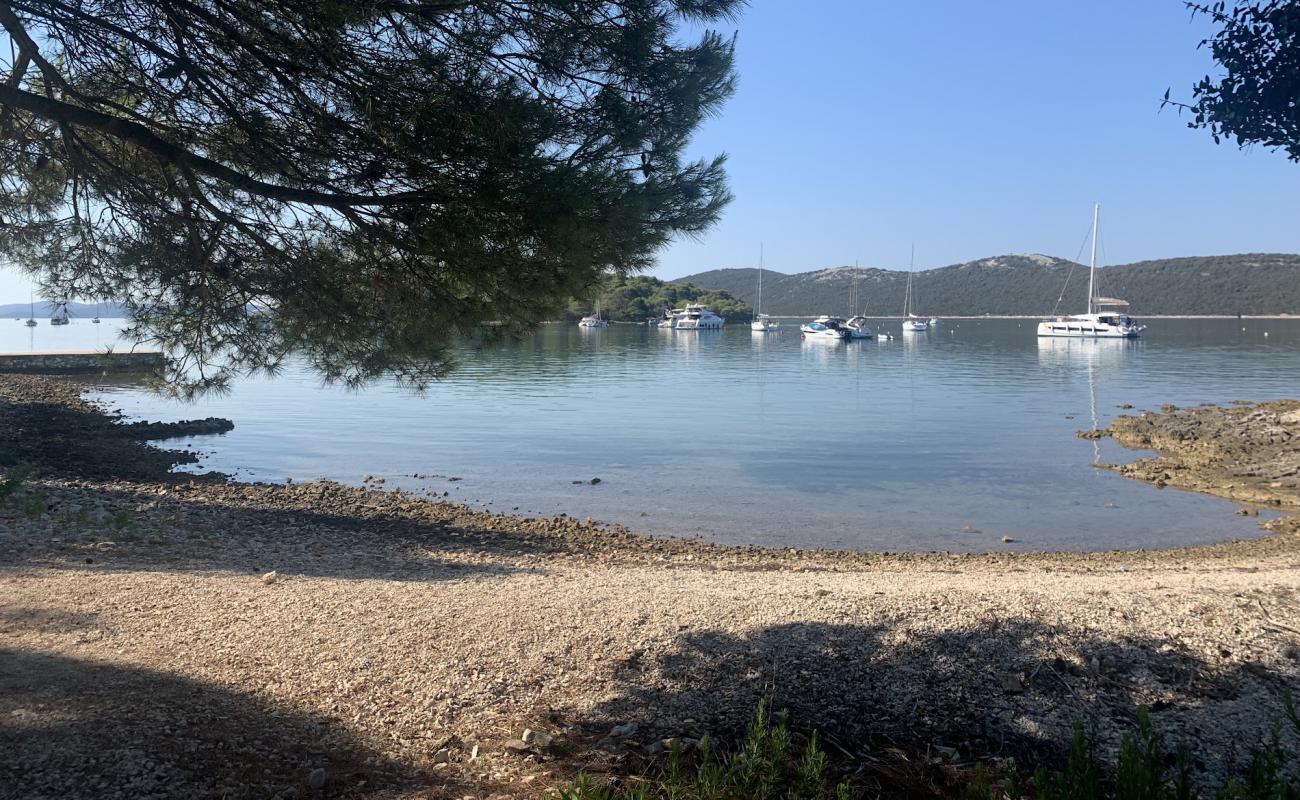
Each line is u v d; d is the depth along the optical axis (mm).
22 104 5109
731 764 4391
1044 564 12875
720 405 38562
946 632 6113
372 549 11773
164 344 6887
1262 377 52531
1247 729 4949
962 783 4480
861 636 6129
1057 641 5938
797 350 90688
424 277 6156
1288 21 3156
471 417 33781
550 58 5355
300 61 5234
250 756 4531
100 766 4250
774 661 5816
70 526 10891
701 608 6910
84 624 6465
